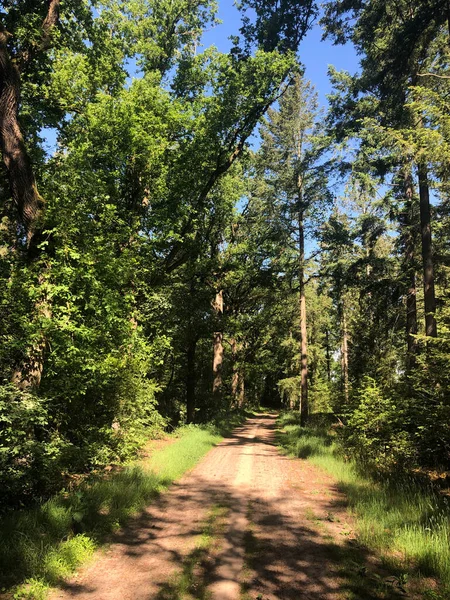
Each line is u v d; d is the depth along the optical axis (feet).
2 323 25.61
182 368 85.05
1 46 29.17
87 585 14.26
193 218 58.23
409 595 13.19
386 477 28.96
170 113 48.96
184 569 15.46
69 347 27.91
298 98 81.61
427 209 46.03
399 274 57.31
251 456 43.73
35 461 22.34
